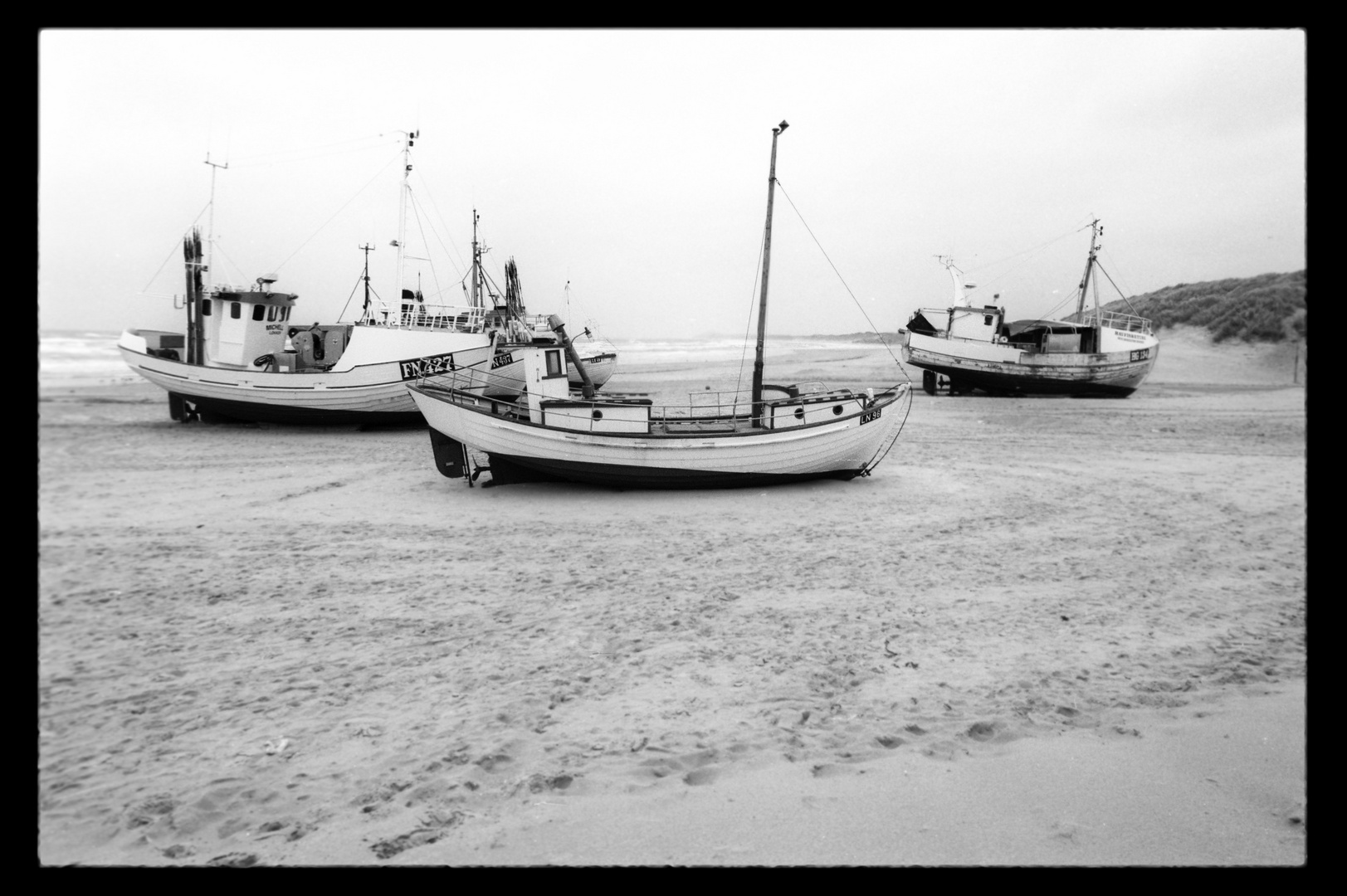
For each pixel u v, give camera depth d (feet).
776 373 176.65
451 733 17.94
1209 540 36.94
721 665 22.25
